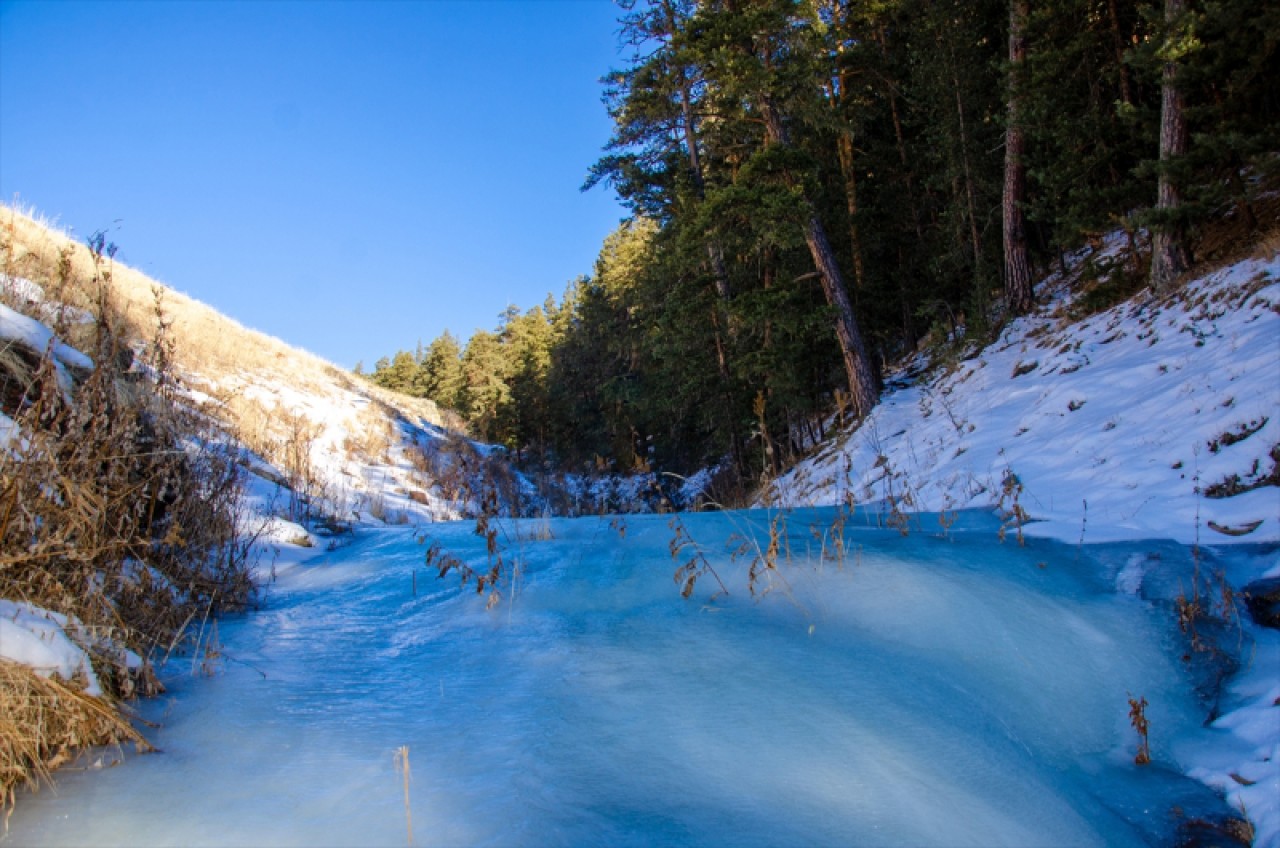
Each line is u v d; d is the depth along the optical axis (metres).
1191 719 3.26
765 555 4.55
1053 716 3.19
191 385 13.21
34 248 10.38
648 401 22.11
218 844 2.01
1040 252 18.41
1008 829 2.39
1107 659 3.59
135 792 2.29
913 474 9.30
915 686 3.17
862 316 18.47
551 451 32.72
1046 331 12.55
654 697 2.98
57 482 3.21
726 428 19.53
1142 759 2.99
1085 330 11.03
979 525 5.97
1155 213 9.91
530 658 3.48
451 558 5.73
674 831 2.15
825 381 20.09
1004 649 3.58
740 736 2.69
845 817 2.30
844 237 18.73
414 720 2.86
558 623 3.95
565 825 2.13
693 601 4.21
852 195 19.88
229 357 17.61
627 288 30.36
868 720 2.85
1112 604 4.05
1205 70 9.38
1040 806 2.55
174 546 4.53
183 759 2.52
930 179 17.45
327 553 7.02
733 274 18.41
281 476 9.97
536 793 2.29
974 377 12.54
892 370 19.36
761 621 3.85
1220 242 10.73
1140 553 4.59
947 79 16.58
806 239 14.98
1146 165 9.96
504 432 46.47
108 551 3.56
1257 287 8.02
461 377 61.81
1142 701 3.03
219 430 8.52
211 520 5.28
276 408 15.26
